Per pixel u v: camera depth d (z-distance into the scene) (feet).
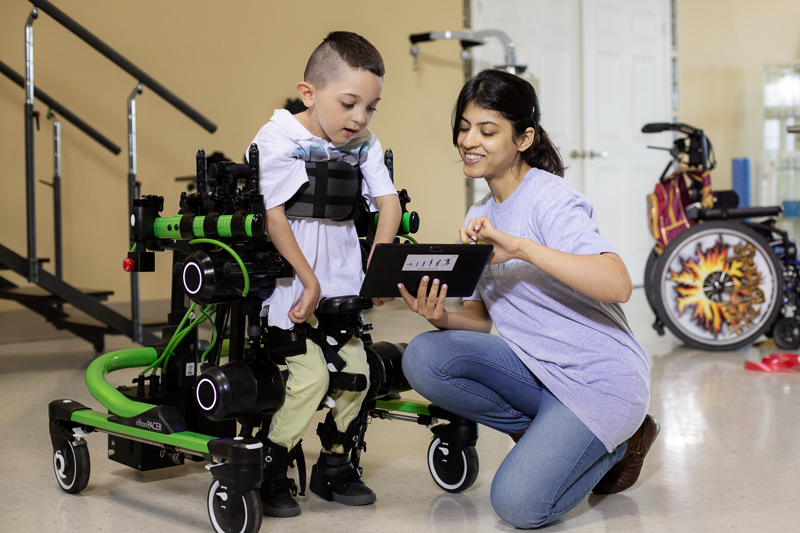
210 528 4.42
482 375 4.59
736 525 4.45
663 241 11.27
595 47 19.30
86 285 14.94
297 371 4.40
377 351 4.94
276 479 4.58
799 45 22.52
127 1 15.15
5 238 14.17
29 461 5.87
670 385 8.66
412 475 5.47
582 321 4.37
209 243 4.21
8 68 11.14
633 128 20.03
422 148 18.48
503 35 16.29
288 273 4.30
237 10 16.29
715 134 22.21
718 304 10.74
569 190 4.37
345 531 4.32
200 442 4.20
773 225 11.39
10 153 14.19
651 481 5.31
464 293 4.47
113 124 15.16
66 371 9.89
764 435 6.53
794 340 10.96
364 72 4.22
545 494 4.15
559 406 4.33
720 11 21.98
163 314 15.16
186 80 15.81
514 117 4.37
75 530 4.40
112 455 5.32
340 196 4.50
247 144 16.57
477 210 4.94
